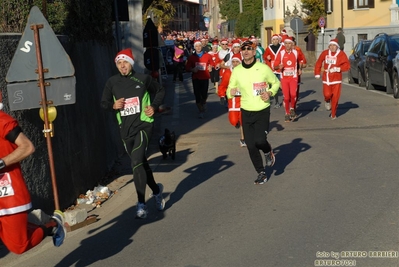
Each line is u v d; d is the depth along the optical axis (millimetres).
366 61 22266
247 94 8812
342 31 37281
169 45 41375
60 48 6914
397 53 19359
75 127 9000
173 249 6434
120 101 7453
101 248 6695
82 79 9680
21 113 7266
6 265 6344
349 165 9867
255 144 8836
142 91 7570
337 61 15039
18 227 5012
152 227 7332
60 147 8297
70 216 7551
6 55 7258
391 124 13961
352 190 8281
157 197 7977
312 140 12438
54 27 9078
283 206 7738
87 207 8570
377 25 38656
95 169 9875
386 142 11734
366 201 7699
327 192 8273
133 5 17781
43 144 7719
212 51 22203
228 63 17469
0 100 5070
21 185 5035
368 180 8789
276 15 54594
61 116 8414
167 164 11227
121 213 8148
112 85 7605
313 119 15586
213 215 7602
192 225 7258
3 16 8727
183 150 12539
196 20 101125
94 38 11062
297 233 6621
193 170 10492
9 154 4887
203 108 17328
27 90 6957
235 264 5828
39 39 6895
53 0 9312
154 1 39812
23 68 6934
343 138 12453
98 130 10352
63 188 8305
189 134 14555
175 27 82875
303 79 30031
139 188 7523
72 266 6180
